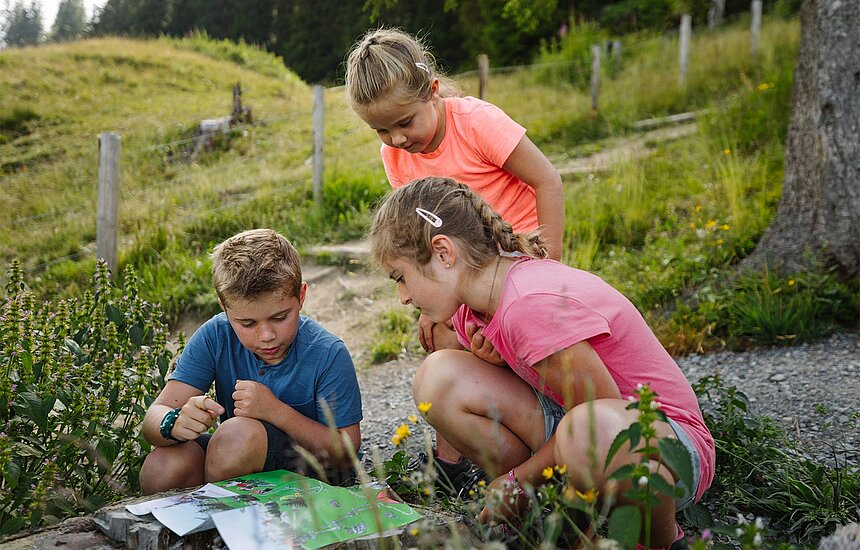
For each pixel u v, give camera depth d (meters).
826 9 5.20
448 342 3.00
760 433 2.94
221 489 2.30
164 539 2.02
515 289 2.18
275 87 15.97
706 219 6.57
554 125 11.17
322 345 2.70
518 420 2.38
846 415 3.48
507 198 3.10
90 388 2.78
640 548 2.00
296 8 32.81
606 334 2.13
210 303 6.32
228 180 9.75
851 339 4.70
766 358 4.56
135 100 14.46
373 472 2.76
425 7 26.77
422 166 3.17
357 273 6.95
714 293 5.26
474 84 14.80
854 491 2.66
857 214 5.03
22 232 8.45
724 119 8.92
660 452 1.65
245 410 2.53
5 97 13.81
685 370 4.50
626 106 11.39
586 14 22.34
